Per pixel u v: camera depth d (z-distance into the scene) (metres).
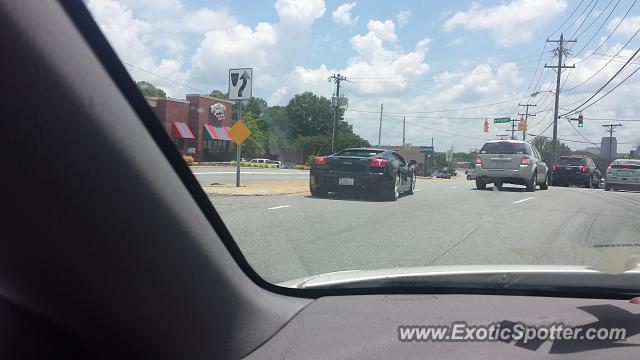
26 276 2.19
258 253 6.48
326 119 88.06
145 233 2.33
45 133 1.98
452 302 3.59
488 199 15.11
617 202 15.28
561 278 3.77
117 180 2.20
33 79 1.92
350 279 3.78
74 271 2.23
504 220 10.49
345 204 12.44
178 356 2.57
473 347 2.82
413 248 7.32
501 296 3.76
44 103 1.95
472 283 3.81
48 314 2.31
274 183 18.64
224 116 32.22
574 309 3.43
